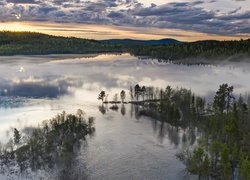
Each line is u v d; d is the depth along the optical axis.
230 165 106.00
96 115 192.25
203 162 109.00
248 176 93.56
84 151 132.50
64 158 122.38
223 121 154.50
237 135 133.75
